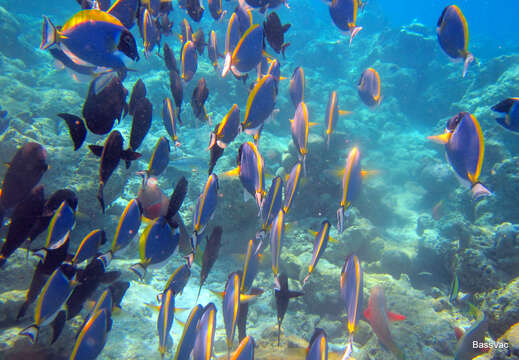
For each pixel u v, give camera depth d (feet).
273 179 9.05
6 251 7.68
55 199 9.01
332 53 64.75
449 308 18.49
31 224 8.00
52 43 6.44
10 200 7.54
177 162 23.67
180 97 12.53
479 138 5.81
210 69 44.21
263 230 9.12
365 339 15.55
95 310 8.78
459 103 42.37
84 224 18.43
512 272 17.15
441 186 31.91
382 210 29.53
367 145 42.39
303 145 9.17
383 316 12.25
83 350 7.64
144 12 11.34
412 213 31.83
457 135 6.16
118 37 6.66
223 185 20.17
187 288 18.43
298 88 11.87
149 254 8.84
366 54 66.08
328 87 54.49
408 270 21.94
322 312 17.43
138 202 9.32
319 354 6.00
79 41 6.55
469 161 5.98
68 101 34.50
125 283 10.82
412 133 47.26
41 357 10.46
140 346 12.86
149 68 47.80
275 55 50.98
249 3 11.71
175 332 15.23
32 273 12.87
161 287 17.81
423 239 23.61
